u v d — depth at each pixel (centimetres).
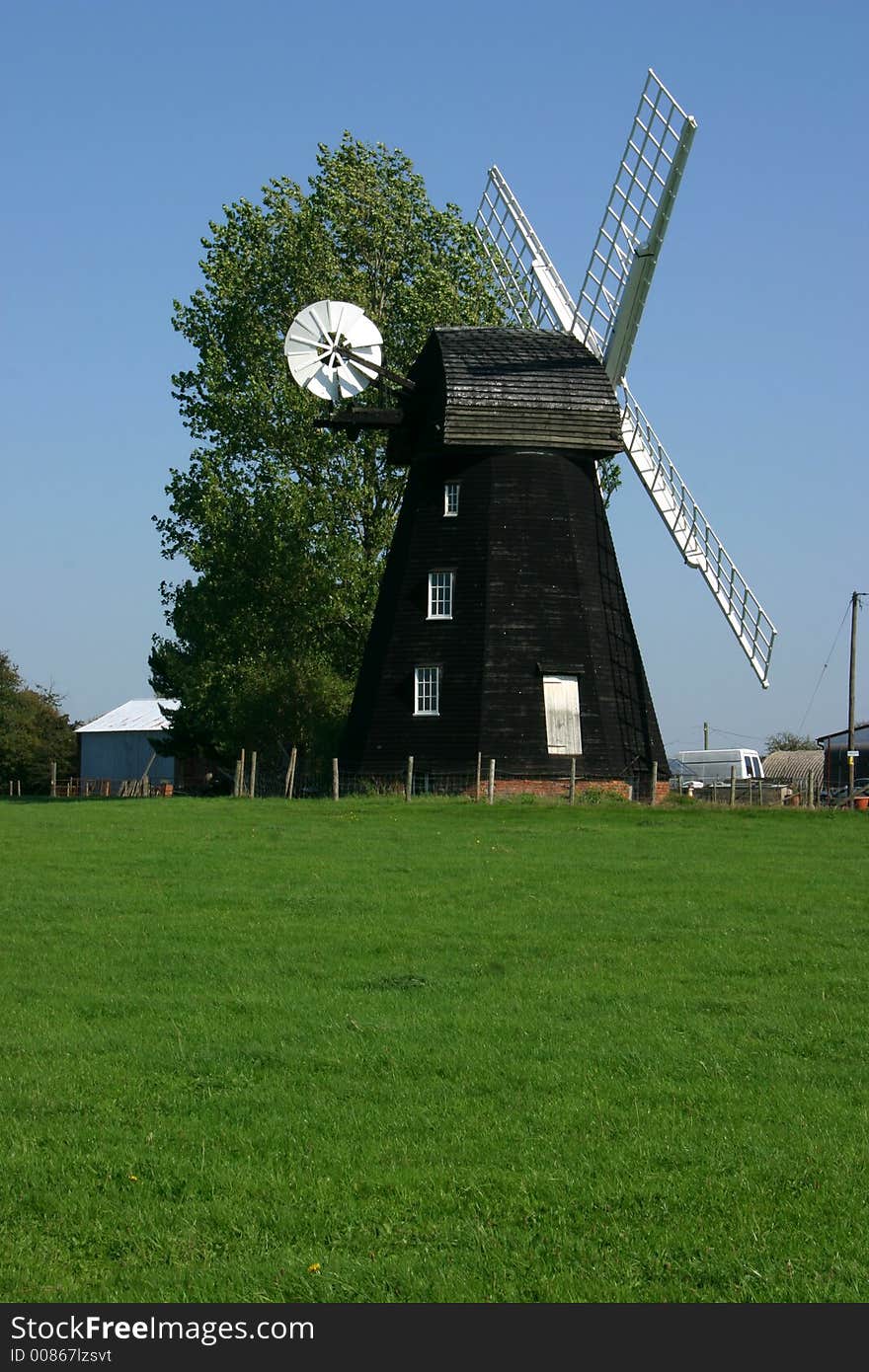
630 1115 1380
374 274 6788
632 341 5191
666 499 5422
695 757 9388
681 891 2705
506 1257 1083
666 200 5000
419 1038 1639
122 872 2933
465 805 4478
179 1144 1298
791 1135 1327
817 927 2345
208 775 11056
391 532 6450
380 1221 1141
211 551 6369
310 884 2753
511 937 2248
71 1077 1488
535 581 5066
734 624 5356
